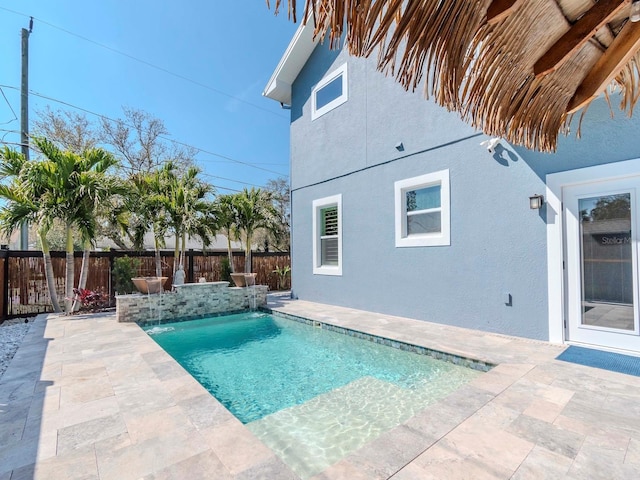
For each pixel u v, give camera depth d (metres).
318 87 9.70
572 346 4.79
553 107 2.53
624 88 2.85
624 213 4.46
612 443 2.45
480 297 5.87
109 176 8.29
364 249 8.17
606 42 1.99
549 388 3.41
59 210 7.66
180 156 18.91
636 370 3.86
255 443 2.54
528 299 5.27
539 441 2.49
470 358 4.52
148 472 2.21
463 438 2.54
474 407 3.03
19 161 7.99
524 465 2.22
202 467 2.25
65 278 9.04
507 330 5.52
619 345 4.48
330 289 9.25
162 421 2.89
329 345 6.15
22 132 10.93
